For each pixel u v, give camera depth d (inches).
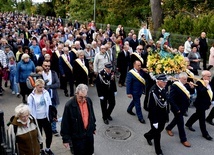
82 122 191.5
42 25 979.3
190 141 269.1
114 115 324.8
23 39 530.3
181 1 971.3
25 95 361.1
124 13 1087.0
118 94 398.6
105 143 260.4
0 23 992.2
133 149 251.1
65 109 190.9
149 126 297.9
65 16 1519.4
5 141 193.2
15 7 2679.6
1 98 367.6
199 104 268.5
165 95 232.1
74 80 361.4
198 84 268.7
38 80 214.4
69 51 399.2
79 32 652.1
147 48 423.2
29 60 330.0
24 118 174.2
